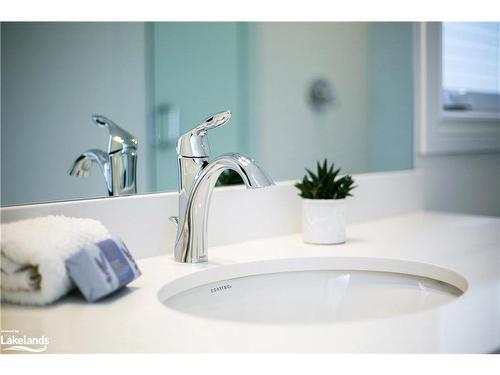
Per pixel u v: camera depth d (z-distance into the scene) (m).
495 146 2.21
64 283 0.79
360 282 1.09
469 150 2.04
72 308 0.77
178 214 1.06
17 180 0.89
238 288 1.03
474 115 2.04
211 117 0.97
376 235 1.33
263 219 1.27
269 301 1.04
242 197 1.22
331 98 1.48
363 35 1.57
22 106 0.90
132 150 1.05
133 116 1.06
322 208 1.20
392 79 1.67
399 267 1.06
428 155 1.83
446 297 0.97
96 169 1.00
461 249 1.15
